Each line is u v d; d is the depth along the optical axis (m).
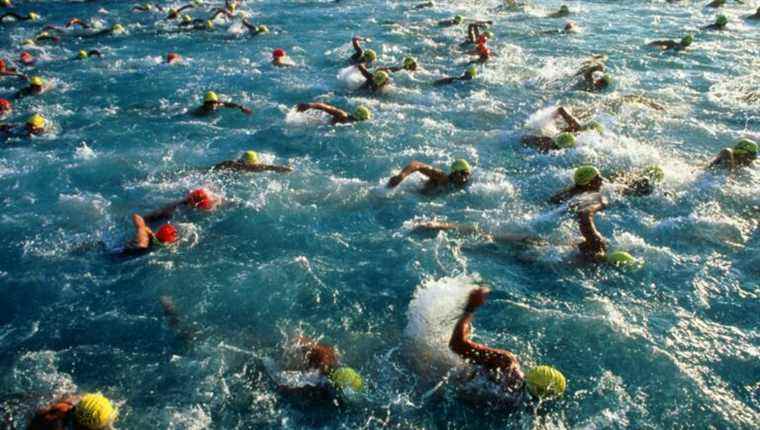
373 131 12.61
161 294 7.52
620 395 5.74
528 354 6.29
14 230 9.10
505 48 18.98
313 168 10.99
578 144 11.45
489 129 12.67
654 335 6.48
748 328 6.56
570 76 15.77
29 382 6.13
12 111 14.32
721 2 24.05
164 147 12.19
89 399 5.48
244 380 6.06
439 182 10.02
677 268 7.66
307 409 5.69
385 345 6.49
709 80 15.23
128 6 28.16
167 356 6.46
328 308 7.16
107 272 8.00
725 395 5.69
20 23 24.56
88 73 17.42
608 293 7.22
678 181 9.94
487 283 7.43
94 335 6.82
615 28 21.17
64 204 9.92
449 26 22.48
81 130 13.24
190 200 9.42
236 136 12.70
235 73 17.17
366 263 8.00
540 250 8.14
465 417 5.57
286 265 7.97
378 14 25.16
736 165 10.30
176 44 20.86
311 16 25.05
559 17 23.44
